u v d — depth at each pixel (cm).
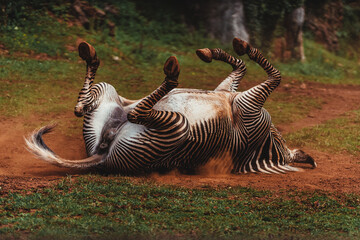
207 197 890
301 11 3978
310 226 729
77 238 602
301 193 966
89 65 1063
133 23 3641
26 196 790
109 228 648
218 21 3819
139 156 1000
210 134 1066
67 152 1337
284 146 1283
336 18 5019
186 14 3916
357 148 1523
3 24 2892
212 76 2936
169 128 986
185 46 3638
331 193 980
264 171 1216
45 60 2648
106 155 1056
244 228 696
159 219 711
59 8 3206
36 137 1046
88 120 1095
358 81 3769
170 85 953
